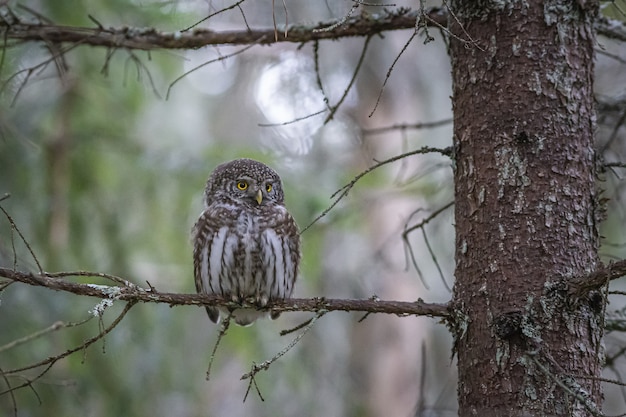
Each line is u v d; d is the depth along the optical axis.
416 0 14.48
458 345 7.04
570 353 6.56
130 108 13.90
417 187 14.65
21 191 12.26
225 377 20.25
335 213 14.05
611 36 8.53
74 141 12.88
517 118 7.00
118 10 11.77
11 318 11.77
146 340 12.88
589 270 6.80
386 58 17.14
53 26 8.68
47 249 12.12
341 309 7.08
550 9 7.12
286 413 15.53
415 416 8.18
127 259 12.84
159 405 13.05
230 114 20.50
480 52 7.22
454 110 7.41
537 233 6.80
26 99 12.67
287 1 15.76
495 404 6.67
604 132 10.47
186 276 13.56
